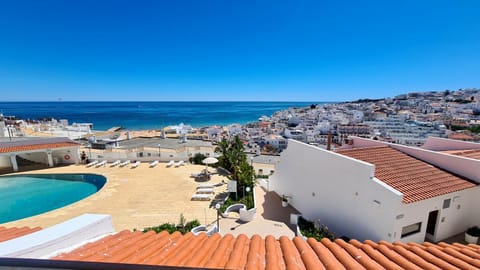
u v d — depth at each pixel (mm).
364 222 9961
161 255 3787
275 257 3982
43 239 3629
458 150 14375
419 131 66812
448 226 10195
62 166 23922
